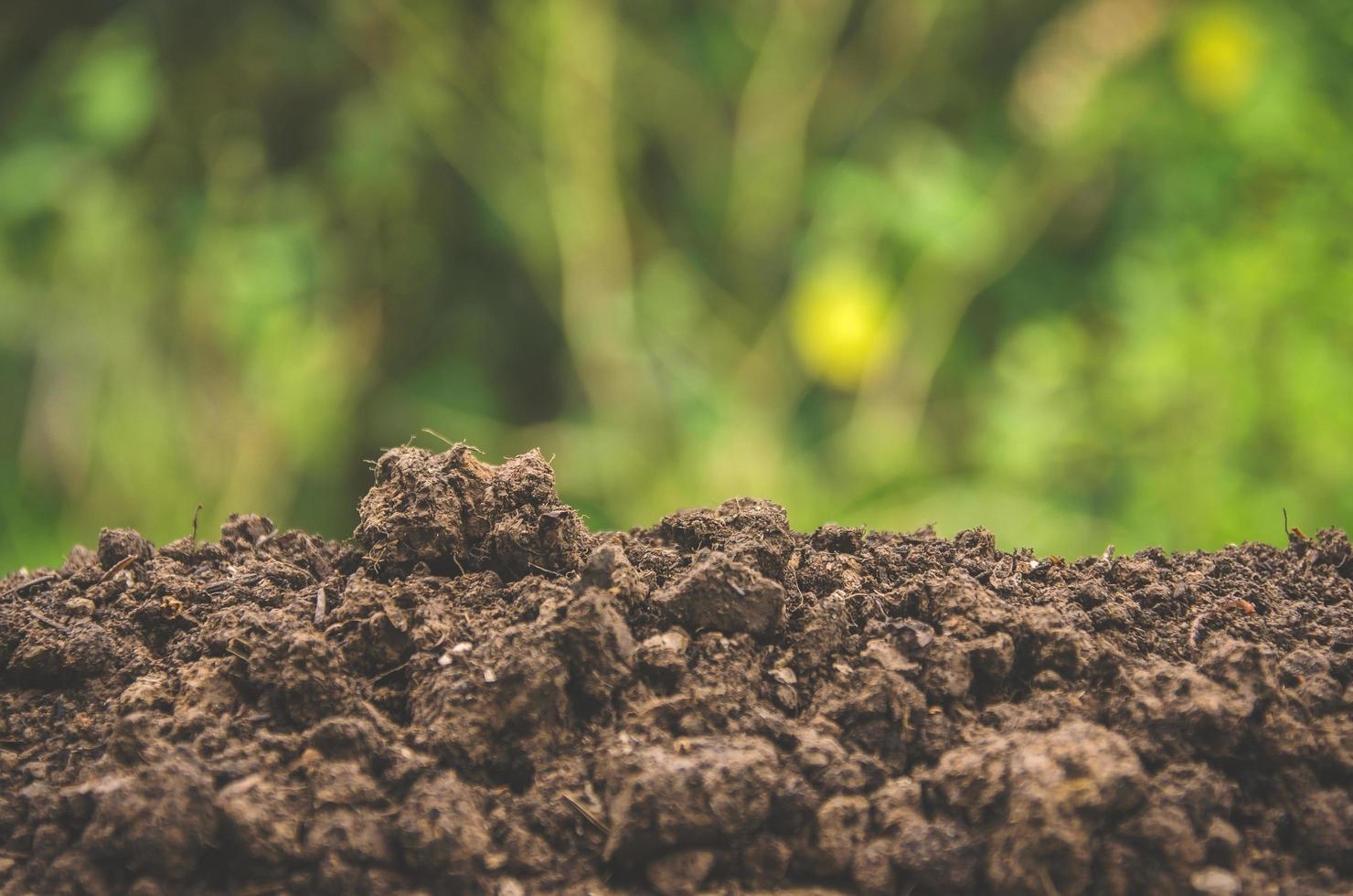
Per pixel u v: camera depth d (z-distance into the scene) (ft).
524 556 6.07
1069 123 17.90
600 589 5.70
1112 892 4.77
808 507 17.53
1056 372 17.07
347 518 18.20
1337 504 15.89
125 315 17.31
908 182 17.97
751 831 4.94
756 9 18.89
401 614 5.74
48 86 17.67
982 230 17.98
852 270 17.75
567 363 18.94
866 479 18.02
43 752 5.61
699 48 19.22
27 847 5.12
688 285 18.88
